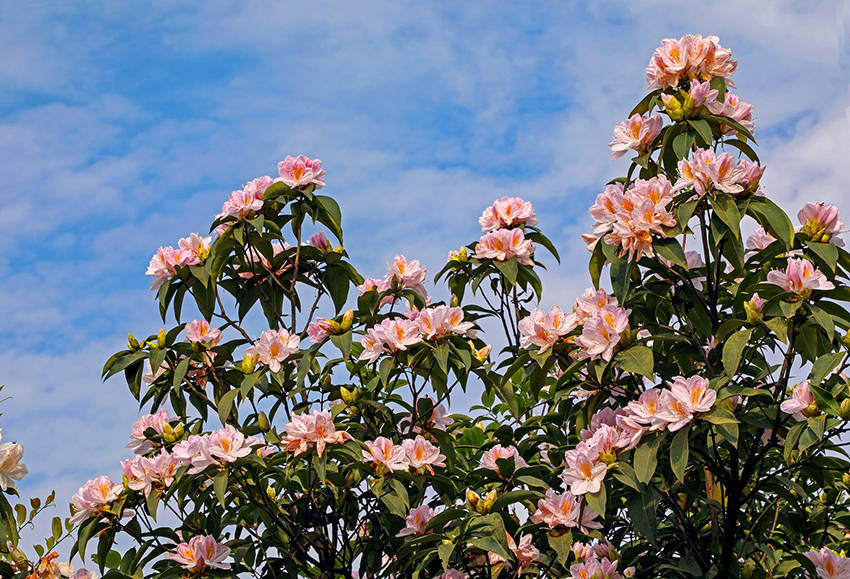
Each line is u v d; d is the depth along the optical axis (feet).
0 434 11.14
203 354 13.26
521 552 11.08
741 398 10.71
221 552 11.28
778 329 9.50
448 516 10.51
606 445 9.80
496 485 11.86
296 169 12.98
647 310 12.05
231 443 10.62
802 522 12.94
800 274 9.55
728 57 11.18
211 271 13.21
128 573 11.90
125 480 11.66
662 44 11.41
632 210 10.39
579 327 11.11
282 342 12.35
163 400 13.42
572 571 10.52
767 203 10.03
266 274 14.25
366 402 12.23
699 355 11.11
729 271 12.93
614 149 11.19
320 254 13.94
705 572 10.82
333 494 12.39
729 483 10.43
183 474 10.99
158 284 13.78
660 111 11.34
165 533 11.92
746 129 10.44
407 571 12.08
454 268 15.11
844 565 10.28
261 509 12.03
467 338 14.05
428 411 12.69
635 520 9.75
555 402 11.25
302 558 12.35
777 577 10.94
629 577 10.51
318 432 10.71
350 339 12.08
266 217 13.44
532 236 14.55
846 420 9.29
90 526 11.50
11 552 13.21
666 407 9.35
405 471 11.05
